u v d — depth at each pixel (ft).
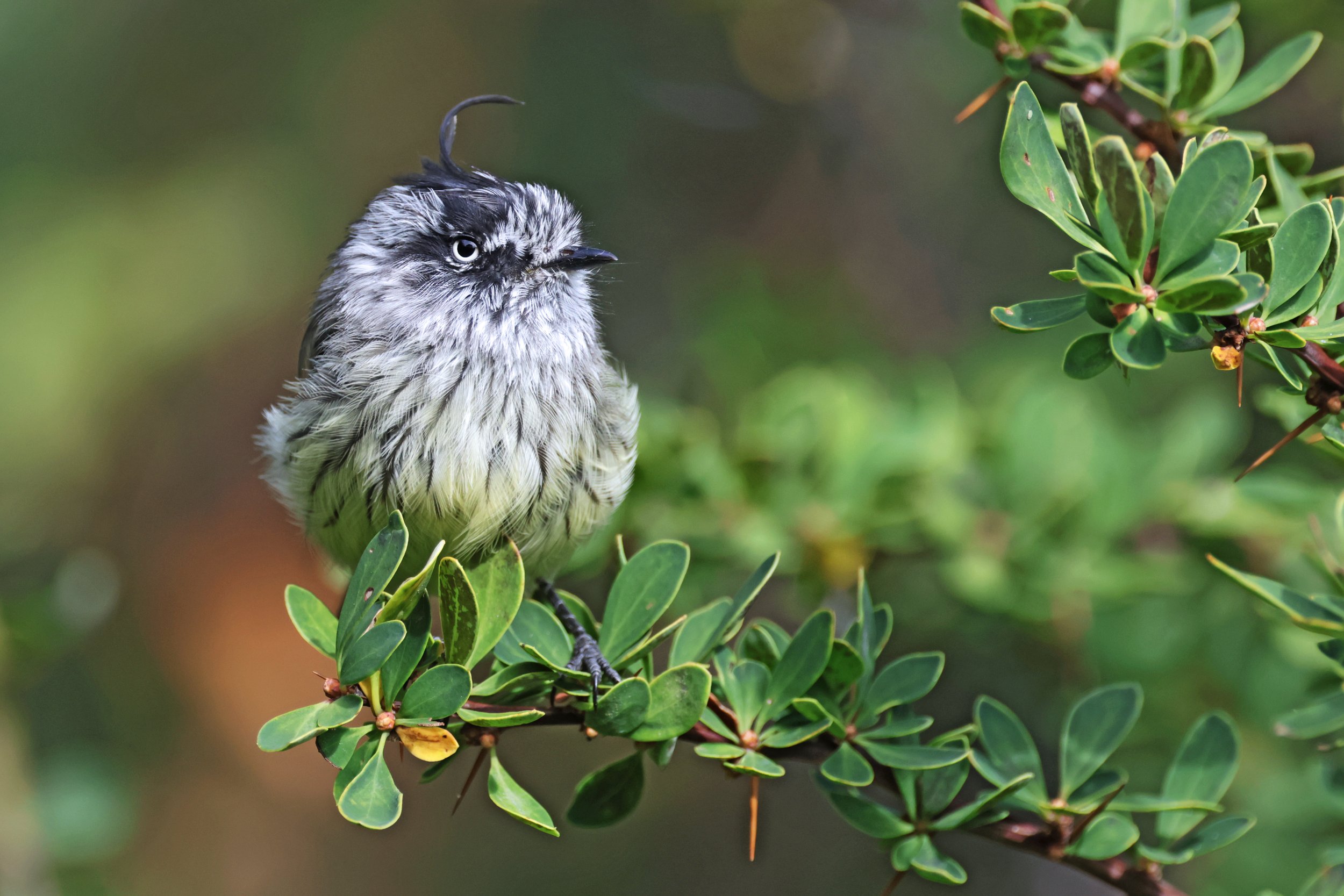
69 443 47.09
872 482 28.94
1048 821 19.72
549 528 26.04
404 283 26.48
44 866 33.40
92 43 47.06
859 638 19.97
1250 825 19.36
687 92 45.98
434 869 45.32
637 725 17.98
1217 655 30.27
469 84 46.47
